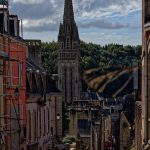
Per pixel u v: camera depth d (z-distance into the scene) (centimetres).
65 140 8969
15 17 5194
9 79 4522
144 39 3441
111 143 8475
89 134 10056
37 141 6178
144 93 3469
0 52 3966
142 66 3656
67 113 12075
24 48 5400
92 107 9994
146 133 3456
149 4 3428
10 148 4547
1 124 4284
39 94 6275
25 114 5447
